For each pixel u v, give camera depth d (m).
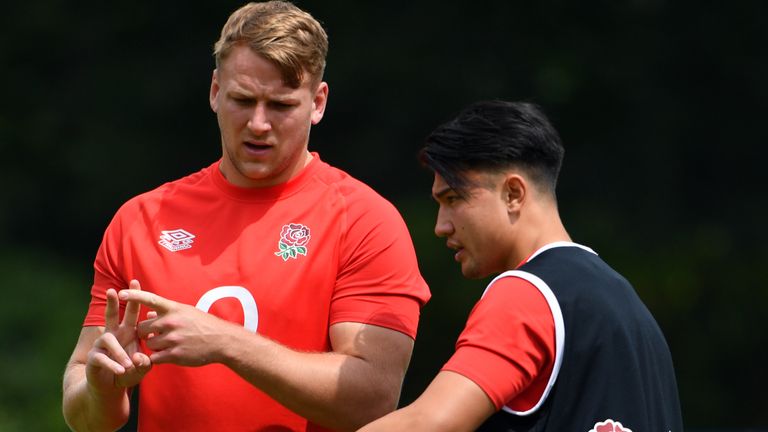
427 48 48.19
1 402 37.16
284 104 10.88
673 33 48.62
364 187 11.60
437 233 10.16
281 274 11.01
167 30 49.81
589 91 48.03
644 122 48.56
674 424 9.62
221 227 11.32
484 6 48.25
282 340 10.93
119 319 11.46
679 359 40.81
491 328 9.26
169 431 11.06
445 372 9.21
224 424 10.91
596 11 48.28
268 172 11.06
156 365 11.13
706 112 49.00
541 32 48.25
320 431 11.12
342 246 11.15
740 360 41.09
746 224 48.06
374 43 48.12
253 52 10.77
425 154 10.04
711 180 48.91
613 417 9.16
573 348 9.26
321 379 10.47
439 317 40.19
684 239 45.75
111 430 11.20
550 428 9.25
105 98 49.25
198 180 11.73
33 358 38.88
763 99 48.84
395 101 48.41
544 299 9.34
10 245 47.56
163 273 11.19
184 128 49.41
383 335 10.94
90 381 10.55
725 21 48.41
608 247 43.56
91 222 48.72
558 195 47.56
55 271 45.34
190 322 10.12
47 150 48.66
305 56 10.86
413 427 9.01
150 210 11.58
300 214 11.28
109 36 49.84
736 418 40.62
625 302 9.57
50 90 49.47
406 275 11.27
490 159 9.80
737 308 41.22
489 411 9.12
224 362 10.21
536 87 47.50
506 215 9.88
